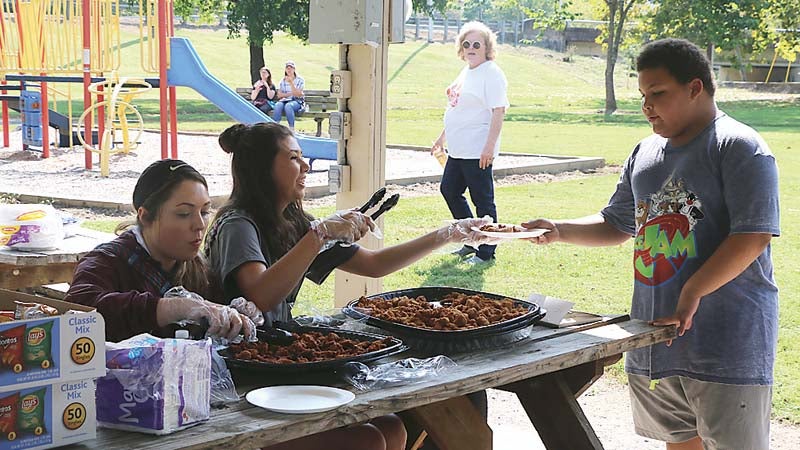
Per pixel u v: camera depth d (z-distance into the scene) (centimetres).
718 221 294
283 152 294
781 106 1316
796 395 475
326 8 474
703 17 1220
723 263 282
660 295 305
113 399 190
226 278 279
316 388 217
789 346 555
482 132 682
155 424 187
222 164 1188
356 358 231
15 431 174
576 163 1199
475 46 675
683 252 298
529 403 291
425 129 1770
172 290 246
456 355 254
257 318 256
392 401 215
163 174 257
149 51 1137
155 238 258
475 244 319
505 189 1038
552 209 916
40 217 405
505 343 266
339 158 498
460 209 706
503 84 675
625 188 329
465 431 262
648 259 308
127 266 256
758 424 298
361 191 496
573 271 725
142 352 188
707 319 296
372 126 489
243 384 224
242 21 2255
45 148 1231
